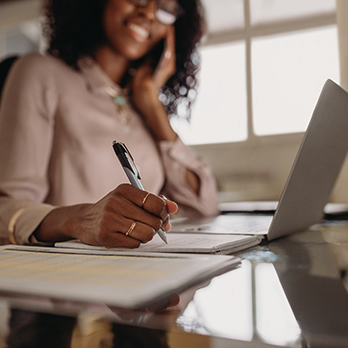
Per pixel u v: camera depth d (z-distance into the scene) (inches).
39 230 21.3
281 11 74.8
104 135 41.9
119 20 45.1
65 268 12.0
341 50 64.9
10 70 39.5
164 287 9.2
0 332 6.8
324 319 7.4
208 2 79.0
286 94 75.9
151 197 17.0
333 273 12.0
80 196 39.8
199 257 13.6
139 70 49.6
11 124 33.6
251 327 7.0
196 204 45.6
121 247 17.1
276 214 18.8
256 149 73.7
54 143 39.6
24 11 94.7
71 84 41.3
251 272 12.0
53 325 7.1
